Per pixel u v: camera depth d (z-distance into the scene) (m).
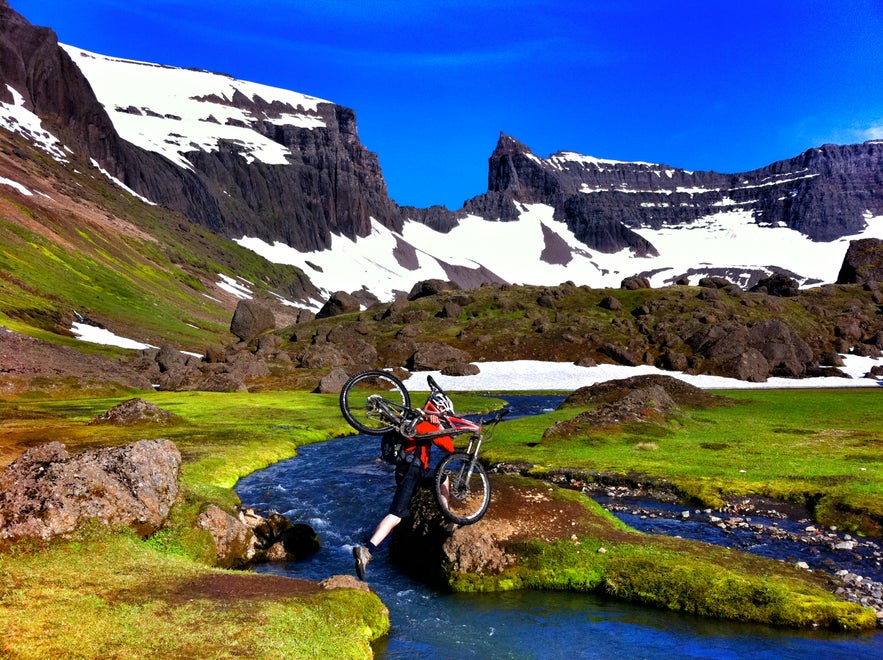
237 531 18.91
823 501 24.20
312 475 31.81
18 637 8.70
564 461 31.83
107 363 75.31
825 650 13.13
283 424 48.16
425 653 12.70
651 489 27.67
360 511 24.88
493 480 22.42
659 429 38.94
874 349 125.06
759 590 15.34
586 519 20.12
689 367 114.94
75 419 43.81
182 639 9.47
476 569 17.30
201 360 109.94
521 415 63.47
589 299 153.62
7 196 175.88
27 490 13.84
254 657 9.27
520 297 157.50
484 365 120.12
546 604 15.80
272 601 11.98
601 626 14.38
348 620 12.18
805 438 37.28
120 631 9.41
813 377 109.62
